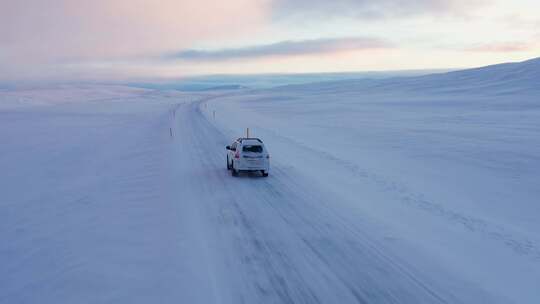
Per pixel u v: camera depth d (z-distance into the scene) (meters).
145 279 7.34
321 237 9.62
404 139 28.53
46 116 56.19
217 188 14.79
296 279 7.35
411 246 9.09
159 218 11.05
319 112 58.38
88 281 7.30
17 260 8.45
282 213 11.62
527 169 18.17
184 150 24.61
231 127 39.91
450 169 18.56
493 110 49.00
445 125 36.34
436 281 7.34
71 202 12.95
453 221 11.02
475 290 7.00
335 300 6.58
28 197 13.84
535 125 34.06
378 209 12.10
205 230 10.05
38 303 6.59
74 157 22.30
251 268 7.81
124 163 20.19
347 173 17.66
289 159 21.45
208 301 6.49
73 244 9.23
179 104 97.50
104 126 41.88
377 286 7.11
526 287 7.15
